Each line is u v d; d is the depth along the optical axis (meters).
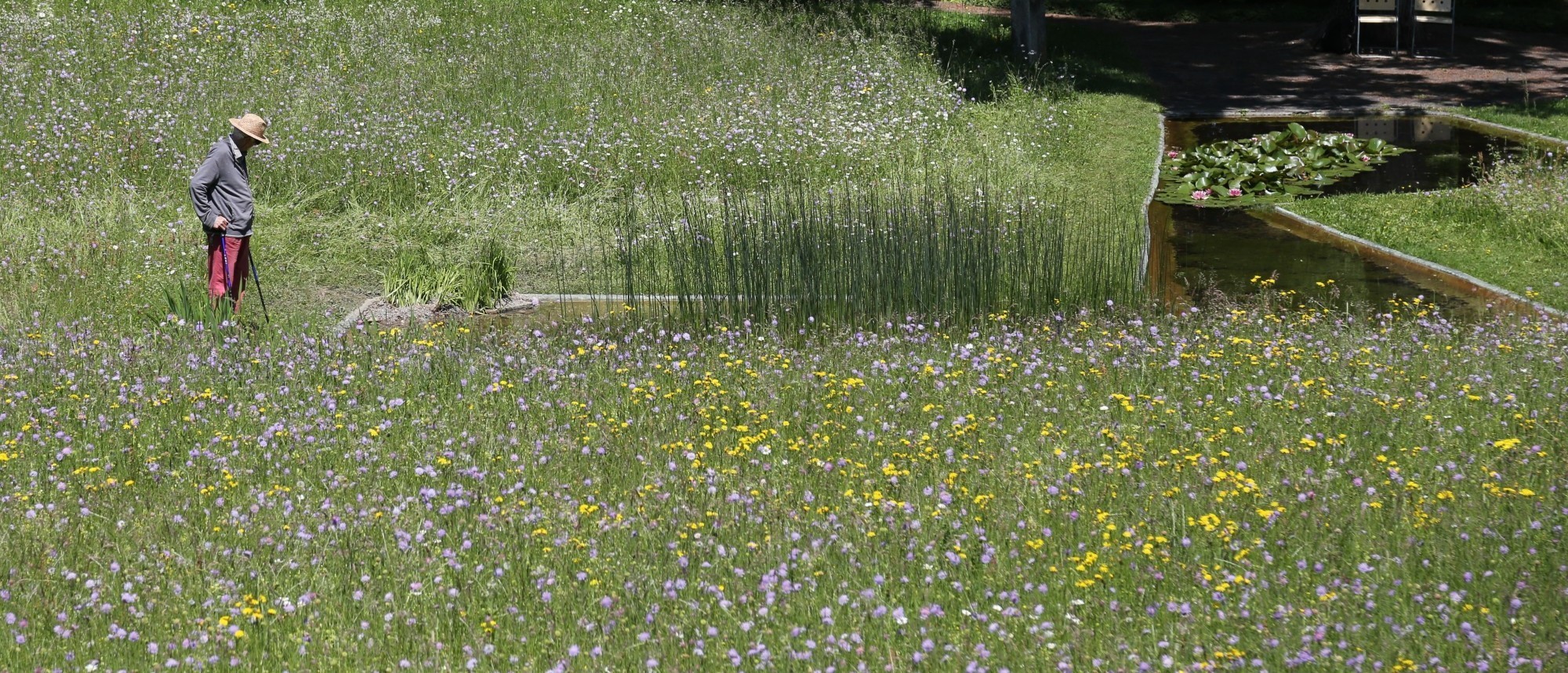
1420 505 5.05
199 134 12.95
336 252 10.69
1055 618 4.23
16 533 4.82
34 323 8.12
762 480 5.36
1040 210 10.25
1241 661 3.84
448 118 13.87
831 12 20.38
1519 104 18.16
